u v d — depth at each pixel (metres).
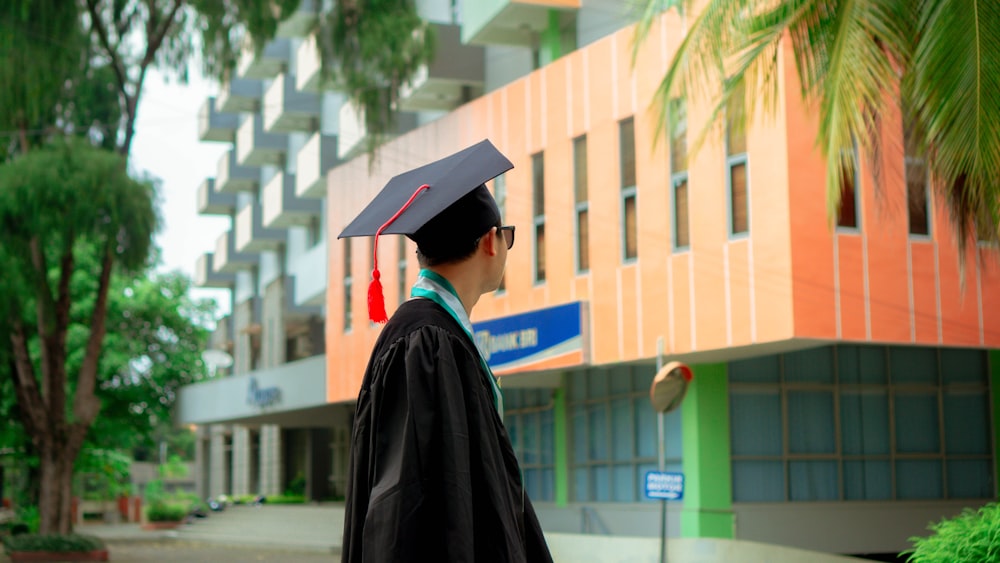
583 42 22.20
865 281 15.05
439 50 26.19
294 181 37.03
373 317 2.36
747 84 10.20
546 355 18.88
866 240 15.13
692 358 17.11
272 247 43.72
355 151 31.02
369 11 22.80
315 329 40.41
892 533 18.20
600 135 18.22
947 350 19.11
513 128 20.53
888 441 18.50
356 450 2.27
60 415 24.14
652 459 18.83
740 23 9.54
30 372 24.02
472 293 2.37
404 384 2.15
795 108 14.98
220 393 35.97
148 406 35.41
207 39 21.81
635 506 19.05
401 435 2.12
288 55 38.84
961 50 7.83
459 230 2.33
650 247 17.03
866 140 8.87
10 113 21.12
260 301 46.12
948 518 18.52
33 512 32.25
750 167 15.39
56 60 20.89
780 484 17.78
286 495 39.88
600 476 20.36
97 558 23.30
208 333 37.00
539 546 2.26
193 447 77.25
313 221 38.50
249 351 47.81
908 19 8.41
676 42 16.62
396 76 23.39
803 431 18.05
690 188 16.33
